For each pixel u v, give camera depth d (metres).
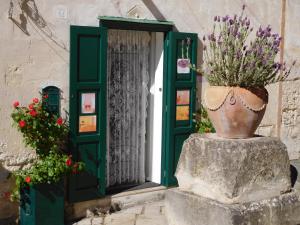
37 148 4.39
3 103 4.31
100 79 4.74
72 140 4.60
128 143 5.33
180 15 5.31
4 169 4.36
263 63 3.49
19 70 4.36
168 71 5.22
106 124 4.89
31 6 4.37
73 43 4.55
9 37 4.29
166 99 5.27
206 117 5.43
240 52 3.50
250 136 3.67
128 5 4.92
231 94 3.49
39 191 4.26
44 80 4.49
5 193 4.36
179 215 3.69
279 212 3.53
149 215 4.81
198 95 5.50
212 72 3.61
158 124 5.38
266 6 6.05
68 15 4.57
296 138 6.55
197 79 5.47
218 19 3.74
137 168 5.42
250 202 3.46
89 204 4.80
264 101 3.56
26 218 4.34
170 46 5.18
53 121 4.43
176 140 5.32
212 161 3.50
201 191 3.60
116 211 4.93
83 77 4.64
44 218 4.30
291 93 6.43
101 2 4.74
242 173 3.42
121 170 5.31
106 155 5.12
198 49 5.48
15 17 4.30
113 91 5.18
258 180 3.50
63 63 4.58
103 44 4.72
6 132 4.34
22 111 4.30
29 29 4.38
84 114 4.67
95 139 4.75
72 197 4.63
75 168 4.40
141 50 5.32
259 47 3.51
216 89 3.57
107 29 4.79
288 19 6.29
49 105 4.51
